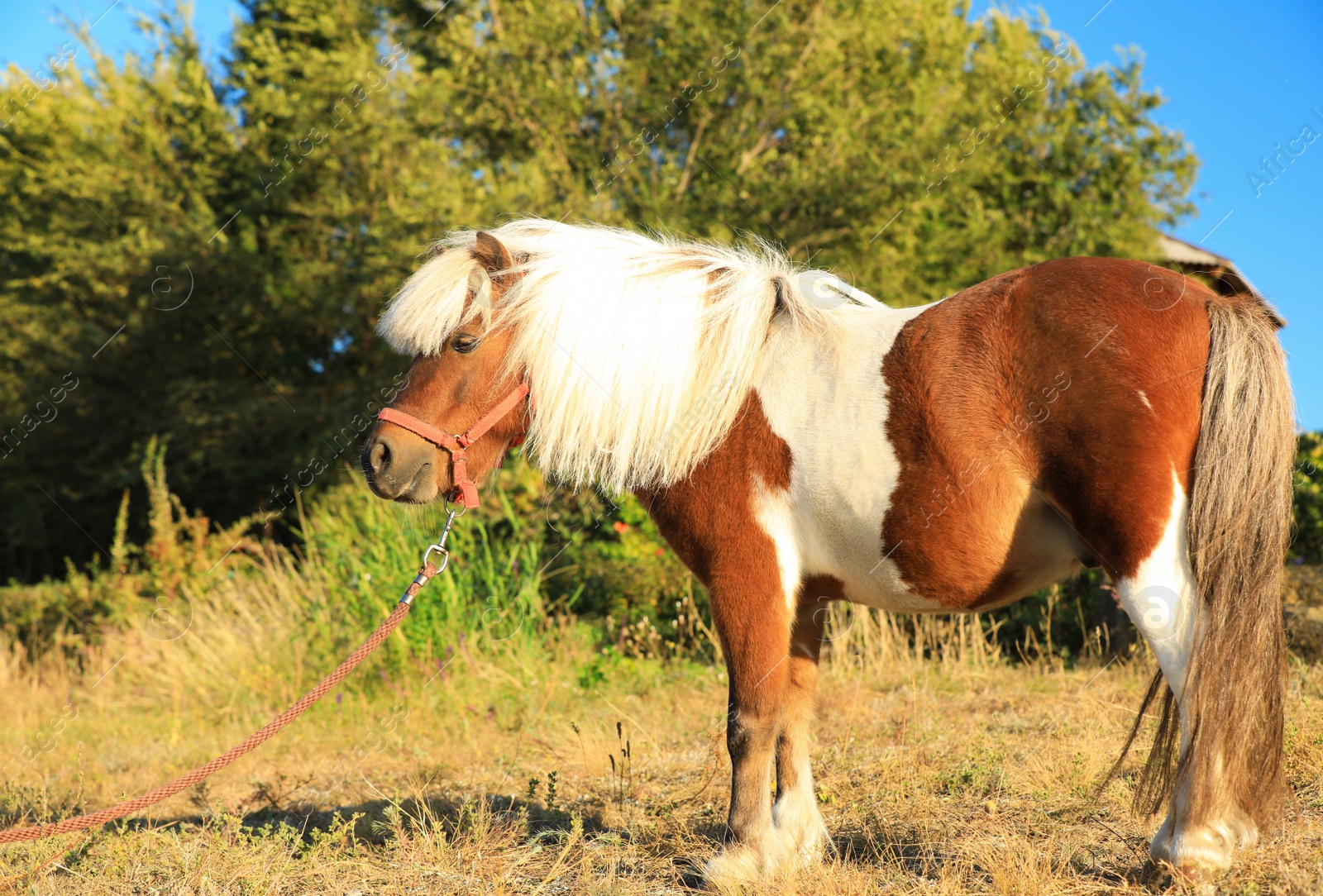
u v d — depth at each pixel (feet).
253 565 30.37
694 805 12.21
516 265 10.28
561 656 22.41
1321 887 7.49
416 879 10.14
